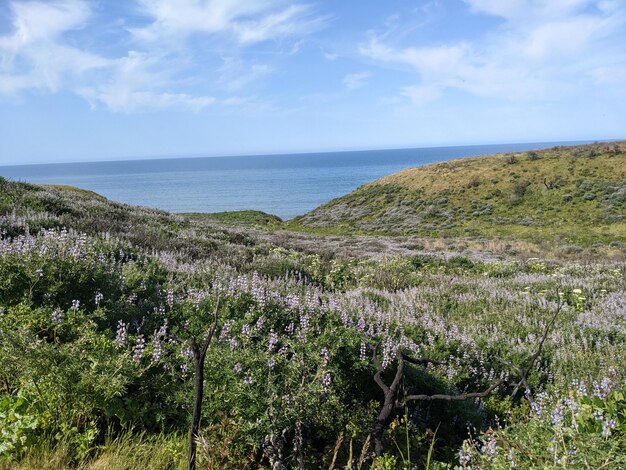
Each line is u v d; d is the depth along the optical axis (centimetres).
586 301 1105
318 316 584
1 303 472
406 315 813
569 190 4997
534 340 777
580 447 293
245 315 539
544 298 1055
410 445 390
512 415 484
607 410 368
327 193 15325
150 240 1216
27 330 379
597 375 596
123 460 320
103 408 348
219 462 308
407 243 3203
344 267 1528
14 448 308
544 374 647
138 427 364
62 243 629
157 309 552
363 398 454
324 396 387
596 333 823
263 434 335
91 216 1495
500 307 988
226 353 413
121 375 358
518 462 308
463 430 471
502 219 4634
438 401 485
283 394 364
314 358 431
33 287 501
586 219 4303
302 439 350
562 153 6206
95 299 509
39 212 1246
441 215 5081
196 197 14738
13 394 362
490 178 5731
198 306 563
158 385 383
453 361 625
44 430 331
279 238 2633
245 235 2109
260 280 827
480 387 585
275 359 419
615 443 298
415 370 511
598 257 2652
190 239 1417
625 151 5669
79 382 344
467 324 852
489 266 1744
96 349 406
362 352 477
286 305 616
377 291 1083
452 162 6900
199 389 296
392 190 6228
